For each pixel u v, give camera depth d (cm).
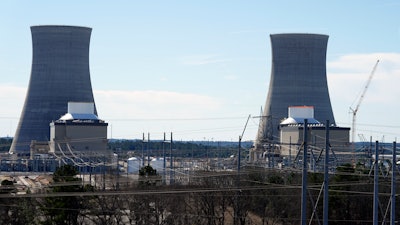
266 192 10375
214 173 10731
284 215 10338
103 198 9788
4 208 9575
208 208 10231
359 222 10338
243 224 10212
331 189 9606
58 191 9400
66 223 9519
